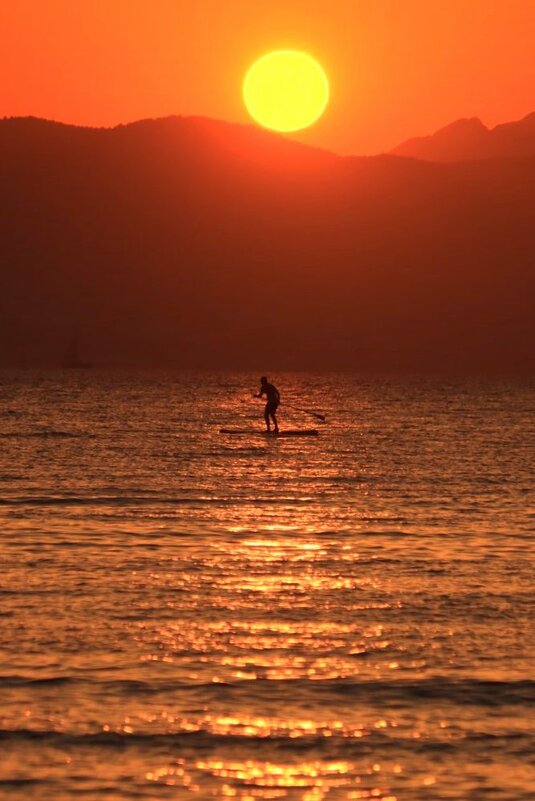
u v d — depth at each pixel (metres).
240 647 48.56
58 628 50.97
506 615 54.12
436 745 38.47
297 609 55.09
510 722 40.41
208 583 60.66
